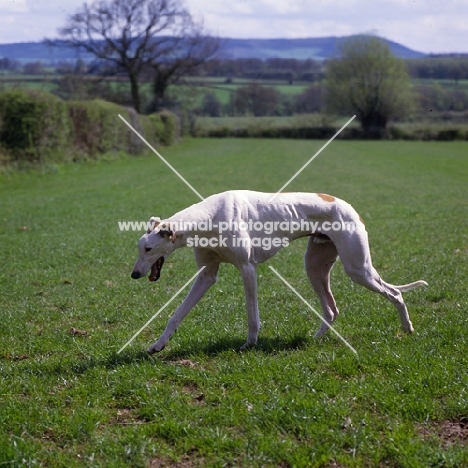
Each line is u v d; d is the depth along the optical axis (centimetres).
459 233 1335
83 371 597
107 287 939
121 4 6081
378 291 662
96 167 3309
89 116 3503
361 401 511
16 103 2739
